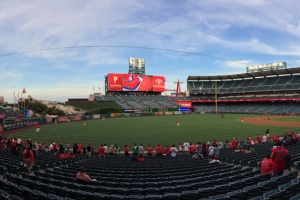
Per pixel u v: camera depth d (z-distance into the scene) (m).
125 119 75.50
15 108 83.81
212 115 91.62
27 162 13.87
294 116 79.31
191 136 38.16
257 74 111.06
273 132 41.62
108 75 104.38
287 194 6.92
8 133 45.12
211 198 6.93
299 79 100.62
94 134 41.53
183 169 14.42
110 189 8.83
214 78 126.75
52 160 18.88
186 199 7.66
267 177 10.08
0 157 18.53
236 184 8.91
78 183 10.53
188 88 129.00
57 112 83.44
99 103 102.25
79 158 22.16
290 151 18.92
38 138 38.38
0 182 8.52
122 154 26.27
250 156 18.31
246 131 43.19
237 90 115.94
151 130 46.03
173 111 105.25
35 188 9.15
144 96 117.38
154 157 22.12
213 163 17.06
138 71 132.62
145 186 10.14
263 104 107.19
